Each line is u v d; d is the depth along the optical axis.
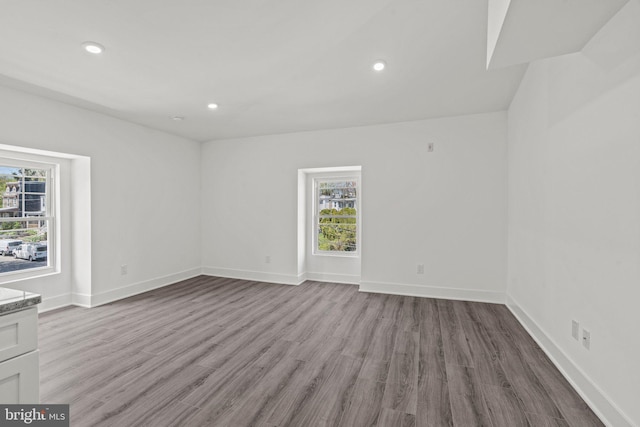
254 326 3.05
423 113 3.83
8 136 2.96
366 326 3.05
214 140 5.28
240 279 5.10
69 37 2.13
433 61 2.52
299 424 1.64
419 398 1.88
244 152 5.09
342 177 4.96
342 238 4.98
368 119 4.08
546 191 2.42
